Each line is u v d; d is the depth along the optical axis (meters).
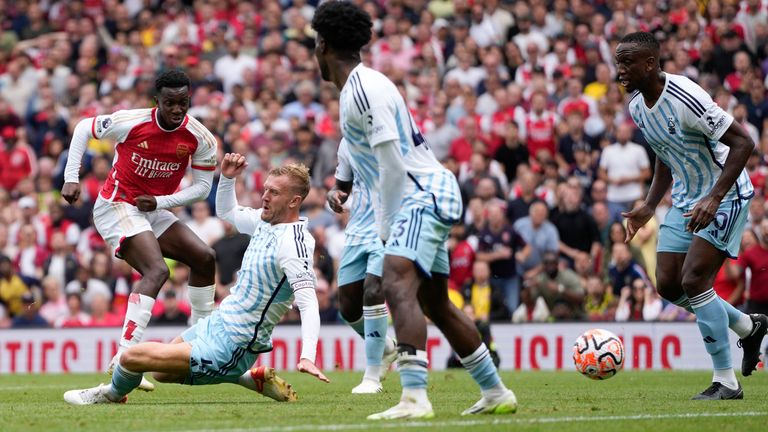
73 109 33.16
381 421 8.95
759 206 24.16
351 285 14.20
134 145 14.05
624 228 24.08
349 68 9.44
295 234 11.09
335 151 29.09
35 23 38.12
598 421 9.26
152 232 14.19
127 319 13.67
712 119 11.85
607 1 32.41
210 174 14.54
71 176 14.03
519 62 31.11
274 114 30.95
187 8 37.94
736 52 28.69
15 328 24.66
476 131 28.44
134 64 35.09
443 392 14.02
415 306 9.02
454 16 33.22
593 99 28.92
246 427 8.68
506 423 8.84
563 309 23.44
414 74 31.58
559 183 26.92
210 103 31.22
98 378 20.06
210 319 11.34
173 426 8.84
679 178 12.71
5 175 31.64
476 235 25.11
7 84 34.50
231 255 25.50
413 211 9.07
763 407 11.09
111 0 37.44
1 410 10.77
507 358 22.89
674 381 16.88
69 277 27.33
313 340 10.75
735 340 21.28
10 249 28.66
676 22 30.66
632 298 23.36
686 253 12.75
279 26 34.75
